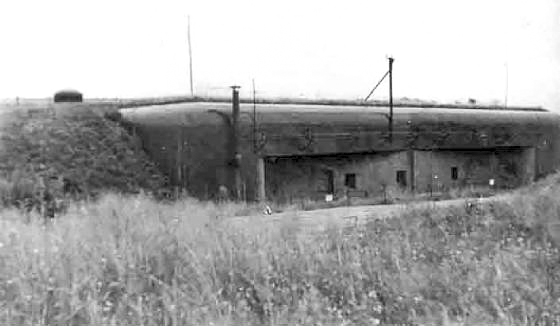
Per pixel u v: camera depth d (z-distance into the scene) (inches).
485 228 435.8
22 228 338.3
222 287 281.3
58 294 249.9
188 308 251.0
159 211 480.4
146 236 332.8
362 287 295.0
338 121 1145.4
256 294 280.1
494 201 538.3
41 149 902.4
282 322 247.8
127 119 1075.9
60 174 853.2
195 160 959.0
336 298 285.9
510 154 1525.6
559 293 289.4
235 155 976.3
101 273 278.1
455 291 289.6
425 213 503.8
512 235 406.3
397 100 1509.6
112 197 746.2
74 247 296.5
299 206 827.4
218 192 958.4
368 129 1188.5
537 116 1590.8
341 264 314.3
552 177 655.1
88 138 980.6
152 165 998.4
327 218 495.5
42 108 1041.5
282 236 361.7
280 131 1047.6
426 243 388.2
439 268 319.3
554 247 375.9
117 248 310.0
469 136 1376.7
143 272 287.4
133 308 245.8
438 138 1314.0
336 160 1163.9
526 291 286.5
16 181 663.1
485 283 293.6
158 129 1005.2
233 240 336.8
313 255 327.9
